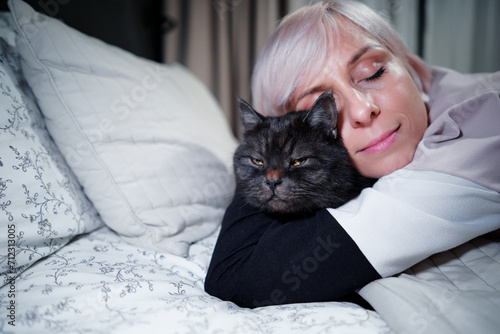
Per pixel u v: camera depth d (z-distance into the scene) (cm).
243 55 219
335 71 92
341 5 100
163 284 76
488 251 79
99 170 93
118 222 93
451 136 82
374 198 75
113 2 156
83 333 58
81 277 74
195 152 116
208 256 98
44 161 86
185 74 167
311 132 100
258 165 102
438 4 224
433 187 73
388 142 91
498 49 224
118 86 104
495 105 80
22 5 91
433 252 72
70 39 98
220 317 67
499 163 74
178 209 99
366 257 72
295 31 98
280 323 67
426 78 115
